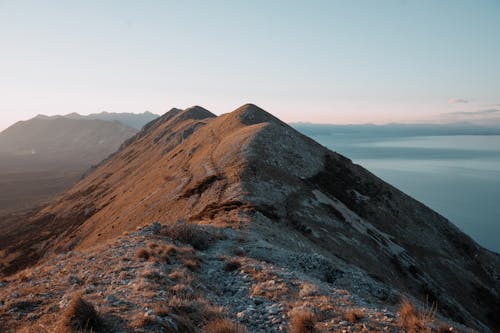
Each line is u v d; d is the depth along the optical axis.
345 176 67.94
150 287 9.76
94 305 8.31
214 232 21.08
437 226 68.44
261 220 30.92
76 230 90.06
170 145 137.25
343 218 45.97
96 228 80.44
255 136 64.56
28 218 150.00
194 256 14.57
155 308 7.91
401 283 36.28
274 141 66.12
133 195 86.06
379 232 50.47
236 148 61.97
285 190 47.28
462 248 64.62
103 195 124.00
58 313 8.12
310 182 56.41
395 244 49.12
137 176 117.50
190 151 88.81
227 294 11.07
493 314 45.97
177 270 12.15
